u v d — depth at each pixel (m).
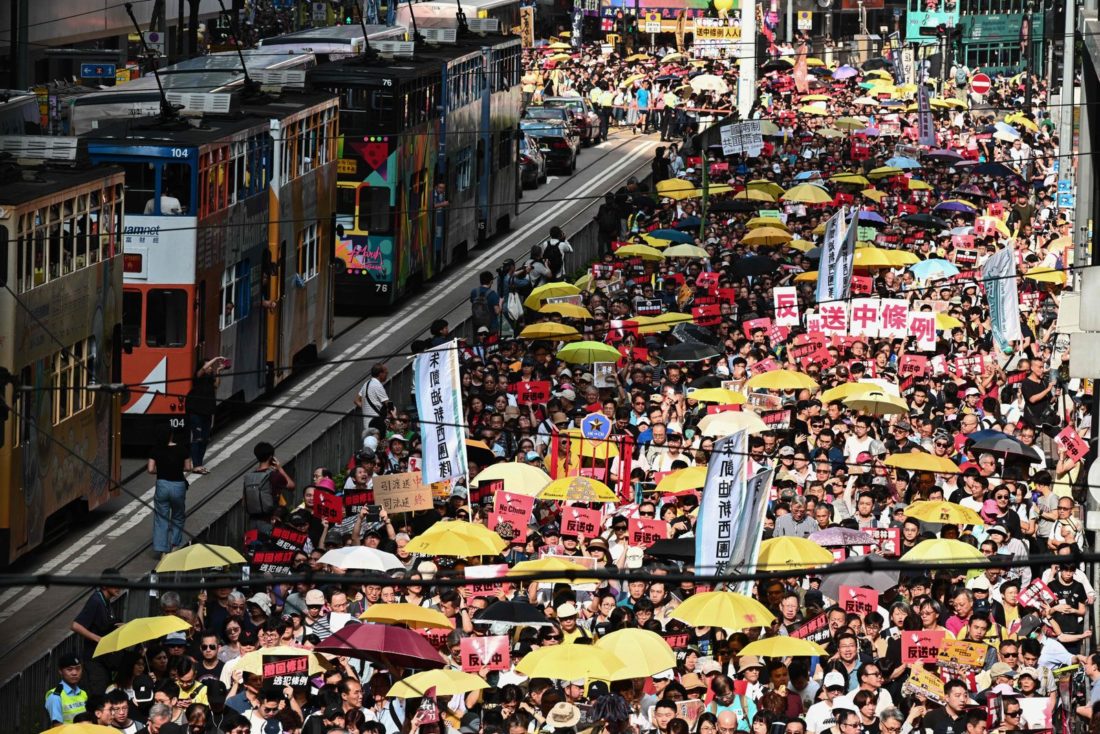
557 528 38.00
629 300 62.62
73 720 28.33
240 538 43.41
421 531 40.31
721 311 61.31
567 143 124.00
